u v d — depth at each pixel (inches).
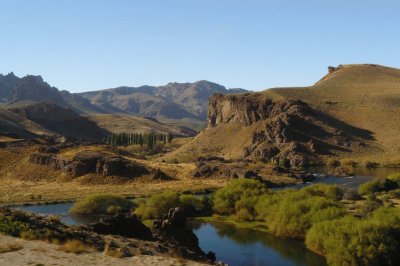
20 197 4288.9
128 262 991.0
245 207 3373.5
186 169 5895.7
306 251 2449.6
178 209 2352.4
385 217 2299.5
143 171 5418.3
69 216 3437.5
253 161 7440.9
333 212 2598.4
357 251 2073.1
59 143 6761.8
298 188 5009.8
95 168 5344.5
